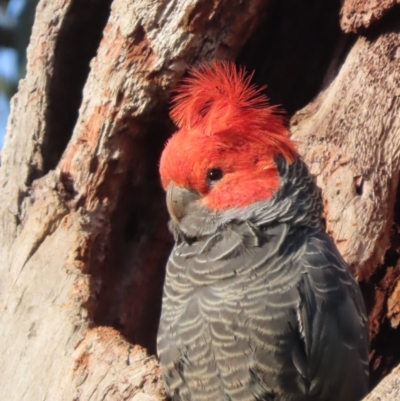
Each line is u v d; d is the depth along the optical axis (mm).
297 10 12984
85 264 11453
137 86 11750
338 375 9984
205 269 10156
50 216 11633
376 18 11727
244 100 10477
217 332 9859
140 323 12977
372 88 11836
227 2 11648
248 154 10219
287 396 9883
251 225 10062
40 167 12461
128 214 12648
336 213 11195
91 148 11898
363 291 12461
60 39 12609
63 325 10531
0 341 10812
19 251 11516
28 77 12773
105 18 12703
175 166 10359
